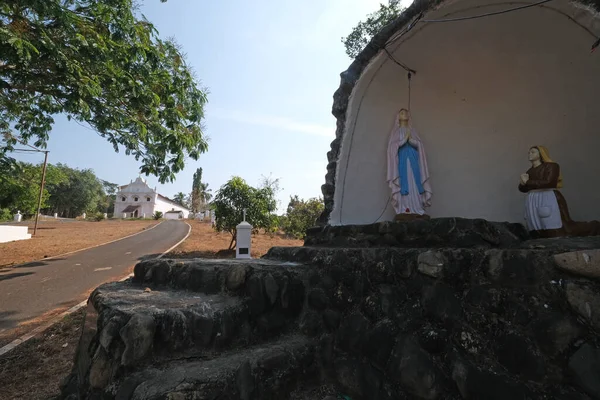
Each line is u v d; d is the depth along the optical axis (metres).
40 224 32.09
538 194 3.84
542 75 4.45
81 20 7.30
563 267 2.28
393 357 2.77
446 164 5.41
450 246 3.55
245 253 9.83
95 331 3.20
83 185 54.28
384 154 5.50
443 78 5.11
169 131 8.84
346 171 5.44
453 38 4.66
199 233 25.75
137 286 4.38
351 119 5.36
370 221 5.46
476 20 4.36
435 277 2.82
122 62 7.75
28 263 12.63
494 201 5.03
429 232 3.73
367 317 3.12
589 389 1.97
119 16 7.67
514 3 4.03
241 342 3.31
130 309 3.09
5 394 3.92
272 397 2.89
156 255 14.57
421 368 2.57
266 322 3.51
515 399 2.14
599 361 1.98
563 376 2.09
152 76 8.26
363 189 5.49
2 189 11.41
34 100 9.14
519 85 4.71
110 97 8.34
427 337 2.66
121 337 2.79
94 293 3.93
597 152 4.12
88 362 3.08
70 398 3.27
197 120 9.38
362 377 2.93
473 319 2.54
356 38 12.28
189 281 4.09
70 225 32.44
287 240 20.02
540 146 3.98
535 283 2.40
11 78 7.45
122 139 8.88
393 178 5.02
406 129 5.07
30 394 3.91
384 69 5.12
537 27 4.13
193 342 3.08
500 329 2.40
